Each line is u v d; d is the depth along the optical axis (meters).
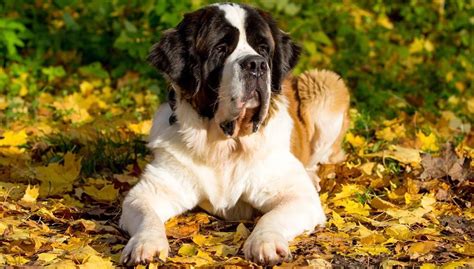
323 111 6.96
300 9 11.19
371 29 11.38
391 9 12.38
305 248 4.85
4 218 5.37
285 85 6.83
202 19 5.30
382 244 4.93
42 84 9.87
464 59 11.07
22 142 7.46
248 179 5.48
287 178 5.49
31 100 9.27
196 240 4.96
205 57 5.22
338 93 7.04
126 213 5.14
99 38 10.38
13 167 6.76
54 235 5.14
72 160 6.60
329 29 11.37
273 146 5.49
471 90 10.50
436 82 10.48
